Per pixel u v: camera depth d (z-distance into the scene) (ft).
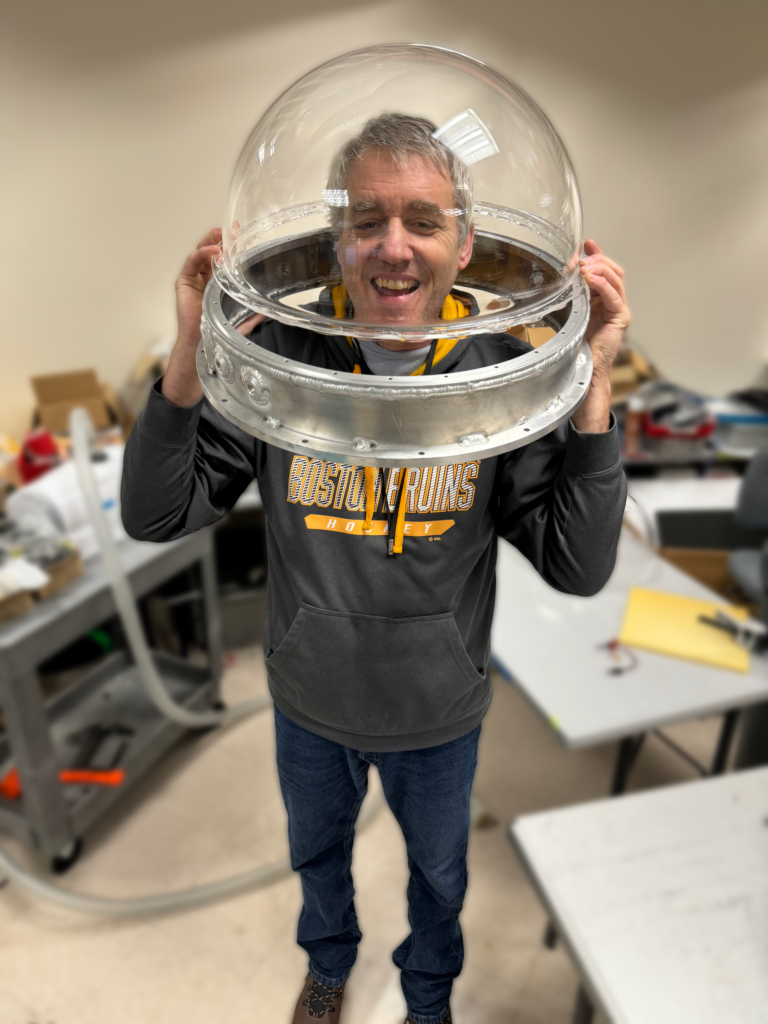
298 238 2.32
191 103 9.46
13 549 6.58
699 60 10.59
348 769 2.91
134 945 6.67
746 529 10.48
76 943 6.68
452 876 2.91
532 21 10.07
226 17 9.19
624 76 10.56
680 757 8.59
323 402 1.89
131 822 7.88
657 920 4.02
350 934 3.31
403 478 2.42
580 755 8.63
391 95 2.42
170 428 2.42
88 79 8.97
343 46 9.72
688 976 3.75
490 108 2.47
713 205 11.57
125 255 9.95
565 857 4.38
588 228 11.46
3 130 8.86
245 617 10.19
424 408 1.86
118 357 10.46
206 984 6.37
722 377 12.86
